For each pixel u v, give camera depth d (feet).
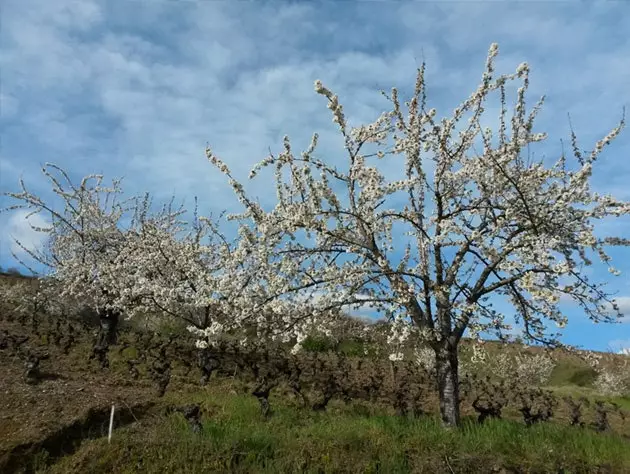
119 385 37.11
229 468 25.85
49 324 61.21
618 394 58.23
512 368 59.31
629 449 29.68
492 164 30.76
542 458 27.76
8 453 26.14
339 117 31.63
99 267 52.85
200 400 34.04
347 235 31.94
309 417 33.37
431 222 32.19
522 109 31.78
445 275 31.76
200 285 37.88
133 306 51.72
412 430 29.73
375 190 31.07
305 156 30.91
